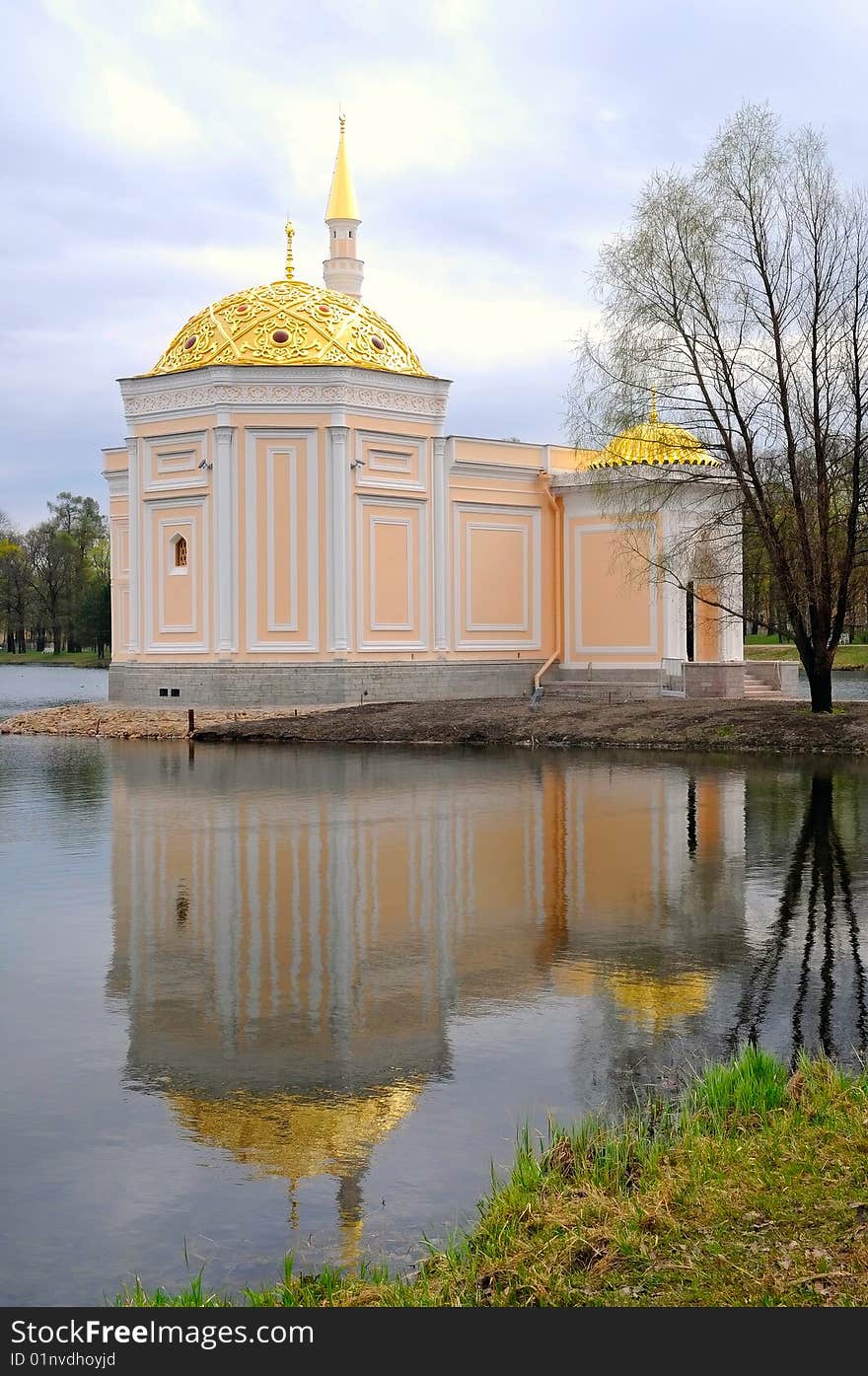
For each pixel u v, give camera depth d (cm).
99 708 4219
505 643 4459
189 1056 909
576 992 1053
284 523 3997
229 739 3484
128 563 4578
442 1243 639
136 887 1478
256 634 4003
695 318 3075
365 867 1582
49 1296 605
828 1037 936
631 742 3053
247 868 1584
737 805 2036
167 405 4106
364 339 4166
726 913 1316
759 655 6222
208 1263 630
